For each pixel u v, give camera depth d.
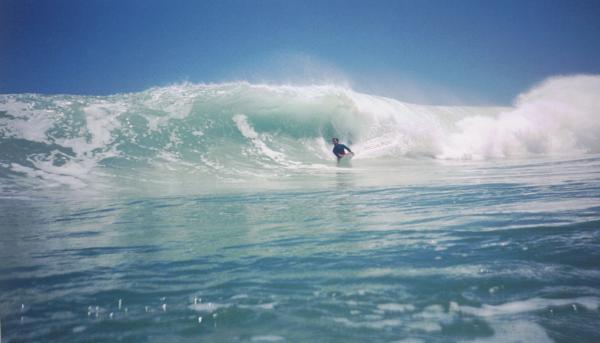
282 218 5.74
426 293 2.68
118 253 4.11
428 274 3.03
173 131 14.81
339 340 2.12
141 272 3.44
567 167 10.97
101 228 5.45
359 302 2.59
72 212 6.73
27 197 8.38
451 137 18.00
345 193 8.11
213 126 15.59
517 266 3.10
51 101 15.33
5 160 11.42
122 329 2.35
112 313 2.58
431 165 13.88
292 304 2.61
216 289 2.95
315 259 3.60
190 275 3.32
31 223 5.86
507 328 2.17
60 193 8.87
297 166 13.60
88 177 10.67
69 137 13.23
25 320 2.50
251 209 6.65
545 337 2.06
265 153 14.77
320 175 11.81
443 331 2.17
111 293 2.94
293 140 16.05
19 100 14.98
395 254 3.60
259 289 2.91
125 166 11.94
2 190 9.11
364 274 3.12
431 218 5.09
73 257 3.98
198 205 7.25
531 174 9.66
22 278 3.33
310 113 17.02
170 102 16.56
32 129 13.27
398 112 19.36
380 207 6.21
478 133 17.88
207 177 11.34
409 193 7.60
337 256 3.65
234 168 12.71
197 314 2.52
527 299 2.51
